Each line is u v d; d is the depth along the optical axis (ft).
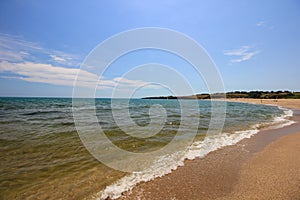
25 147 22.81
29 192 12.75
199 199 11.87
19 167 16.81
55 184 13.87
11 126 37.24
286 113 75.46
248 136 29.89
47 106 101.24
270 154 20.57
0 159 18.70
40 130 33.22
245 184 13.66
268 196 11.93
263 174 15.29
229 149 22.71
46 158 19.20
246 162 18.20
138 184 13.91
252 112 76.79
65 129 34.32
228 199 11.80
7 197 12.12
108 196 12.32
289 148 22.90
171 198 11.98
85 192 12.81
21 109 79.92
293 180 14.06
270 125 41.73
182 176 15.16
